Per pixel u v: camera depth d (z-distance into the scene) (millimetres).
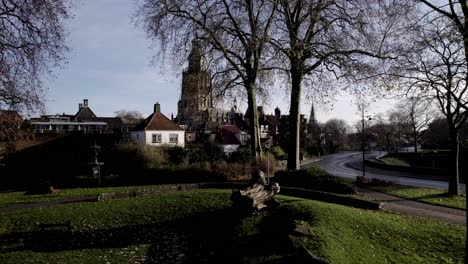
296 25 27688
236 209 17266
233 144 61875
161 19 24672
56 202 26562
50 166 45625
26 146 47812
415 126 71375
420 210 20125
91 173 41062
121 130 74562
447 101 23656
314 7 26312
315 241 12750
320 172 27922
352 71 25281
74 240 17859
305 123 73062
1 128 25484
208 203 22516
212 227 18438
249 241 13836
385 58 23562
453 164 24906
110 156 43031
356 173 45844
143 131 56688
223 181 34438
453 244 14359
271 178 30875
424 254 13633
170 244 16969
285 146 62969
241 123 84562
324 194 22453
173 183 36188
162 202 23562
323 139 104812
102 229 19625
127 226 20078
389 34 18656
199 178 35938
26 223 20406
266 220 16016
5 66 19922
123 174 38750
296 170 28047
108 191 31328
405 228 15867
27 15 19406
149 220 20938
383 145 119062
